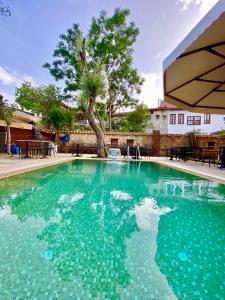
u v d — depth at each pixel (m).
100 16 15.54
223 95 6.23
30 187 5.02
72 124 19.97
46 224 2.90
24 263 1.93
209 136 17.19
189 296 1.57
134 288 1.64
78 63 14.55
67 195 4.48
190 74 4.99
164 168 9.52
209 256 2.17
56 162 9.29
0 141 14.05
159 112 29.69
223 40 3.71
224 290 1.65
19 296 1.51
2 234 2.54
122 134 18.28
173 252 2.24
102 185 5.63
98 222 3.04
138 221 3.12
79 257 2.08
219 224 3.07
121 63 17.30
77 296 1.53
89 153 18.11
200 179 6.68
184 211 3.62
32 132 16.31
